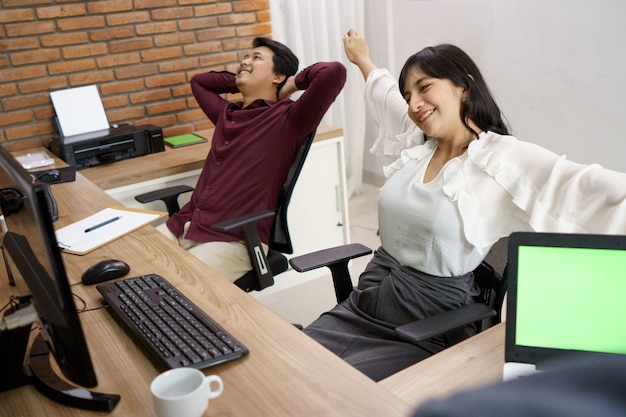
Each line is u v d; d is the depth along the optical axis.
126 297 1.43
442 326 1.37
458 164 1.65
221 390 0.99
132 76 3.30
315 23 3.98
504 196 1.58
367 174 4.58
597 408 0.22
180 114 3.47
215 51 3.48
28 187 0.91
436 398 0.24
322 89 2.34
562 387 0.23
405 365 1.54
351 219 4.11
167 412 0.94
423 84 1.68
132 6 3.21
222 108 2.89
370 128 4.44
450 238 1.64
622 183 1.36
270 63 2.71
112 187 2.68
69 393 1.10
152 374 1.17
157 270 1.64
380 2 4.05
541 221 1.46
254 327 1.31
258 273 2.27
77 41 3.14
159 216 2.03
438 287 1.67
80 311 1.44
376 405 1.03
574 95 2.99
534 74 3.17
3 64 3.01
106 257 1.75
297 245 3.21
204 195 2.48
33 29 3.03
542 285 1.06
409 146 1.89
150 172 2.76
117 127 3.14
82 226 2.01
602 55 2.80
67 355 1.01
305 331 1.75
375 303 1.73
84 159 2.86
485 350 1.25
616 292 1.03
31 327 1.27
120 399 1.09
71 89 3.09
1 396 1.14
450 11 3.55
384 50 4.13
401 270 1.74
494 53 3.36
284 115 2.42
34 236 0.96
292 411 1.02
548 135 3.19
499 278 1.67
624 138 2.81
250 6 3.50
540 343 1.07
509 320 1.08
